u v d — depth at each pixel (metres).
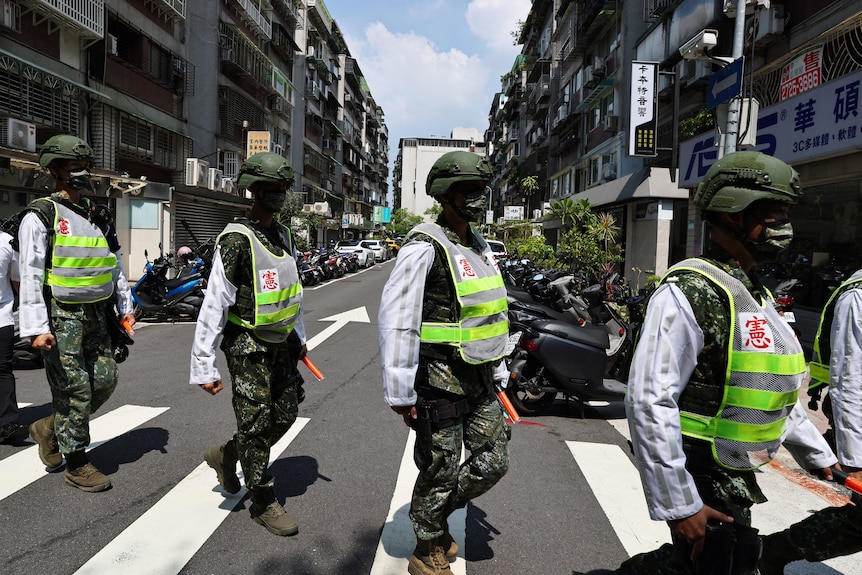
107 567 2.70
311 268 19.86
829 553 2.21
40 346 3.28
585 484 3.95
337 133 56.81
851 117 7.46
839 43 8.54
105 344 3.70
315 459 4.22
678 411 1.64
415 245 2.42
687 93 15.25
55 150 3.44
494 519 3.38
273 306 2.97
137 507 3.33
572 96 29.62
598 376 5.46
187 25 21.97
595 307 6.95
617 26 22.17
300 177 41.78
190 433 4.66
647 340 1.67
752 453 1.68
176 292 10.71
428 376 2.44
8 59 11.87
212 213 23.44
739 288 1.67
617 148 21.52
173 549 2.88
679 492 1.58
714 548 1.61
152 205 18.17
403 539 3.05
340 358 7.95
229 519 3.22
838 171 8.40
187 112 21.97
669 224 16.58
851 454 2.05
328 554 2.88
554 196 34.72
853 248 8.45
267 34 31.06
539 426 5.35
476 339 2.43
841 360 2.12
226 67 25.39
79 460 3.53
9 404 4.26
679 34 14.91
